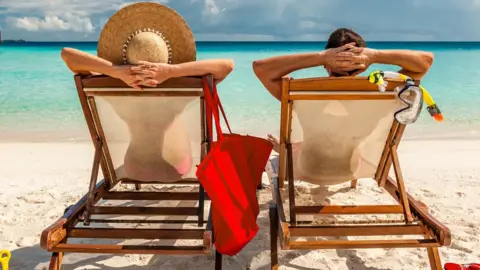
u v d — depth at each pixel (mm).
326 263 2807
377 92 2291
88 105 2496
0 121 7898
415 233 2334
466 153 5680
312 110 2451
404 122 2260
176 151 2744
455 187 4281
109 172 2857
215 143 2357
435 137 6688
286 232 2236
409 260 2826
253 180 2541
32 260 2875
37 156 5676
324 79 2240
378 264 2791
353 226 2336
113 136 2684
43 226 3395
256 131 7246
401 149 5941
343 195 3947
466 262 2781
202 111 2559
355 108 2428
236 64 18672
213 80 2381
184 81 2367
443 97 10305
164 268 2754
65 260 2852
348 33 2484
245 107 8883
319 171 2758
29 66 17297
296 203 3748
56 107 9125
